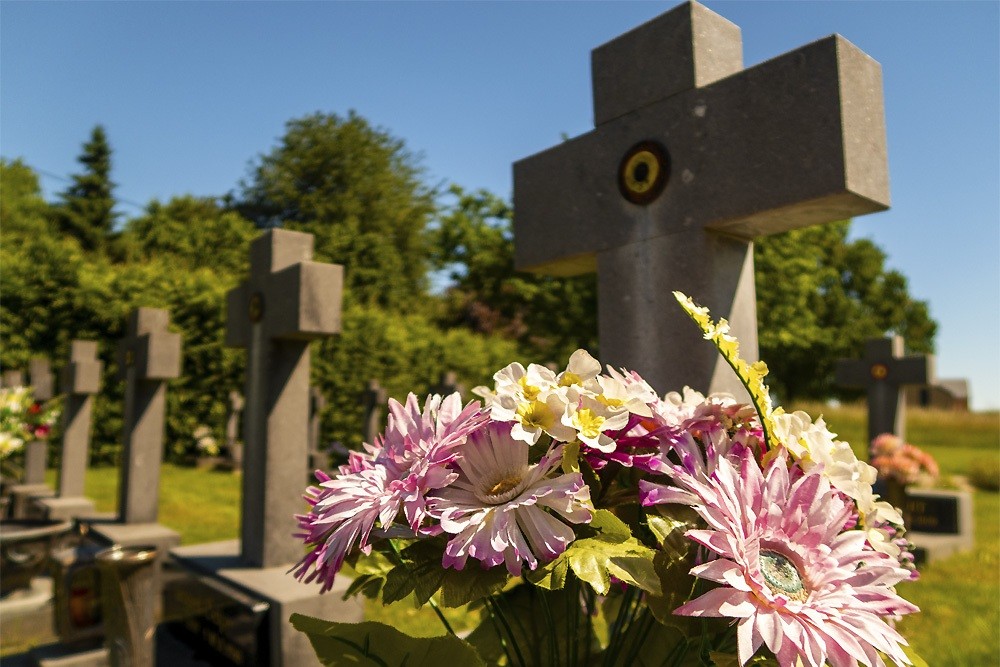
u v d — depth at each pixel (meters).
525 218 3.01
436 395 1.08
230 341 4.93
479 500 0.90
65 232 32.09
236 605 3.58
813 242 18.84
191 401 13.80
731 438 0.99
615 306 2.65
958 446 23.34
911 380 9.15
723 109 2.33
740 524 0.80
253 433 4.42
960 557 7.02
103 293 12.84
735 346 0.94
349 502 0.93
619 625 1.13
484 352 18.41
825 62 2.10
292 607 3.46
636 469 1.07
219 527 7.50
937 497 7.66
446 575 0.92
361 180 31.31
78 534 6.04
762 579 0.76
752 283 2.56
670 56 2.51
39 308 12.37
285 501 4.23
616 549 0.86
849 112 2.07
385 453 1.04
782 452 0.93
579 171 2.80
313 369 14.42
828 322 31.94
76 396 7.85
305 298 4.09
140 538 5.42
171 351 6.05
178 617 4.20
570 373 0.98
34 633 4.54
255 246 4.74
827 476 0.93
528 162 3.02
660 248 2.50
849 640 0.74
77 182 33.00
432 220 32.31
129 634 3.18
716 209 2.33
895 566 0.85
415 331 17.38
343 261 28.39
